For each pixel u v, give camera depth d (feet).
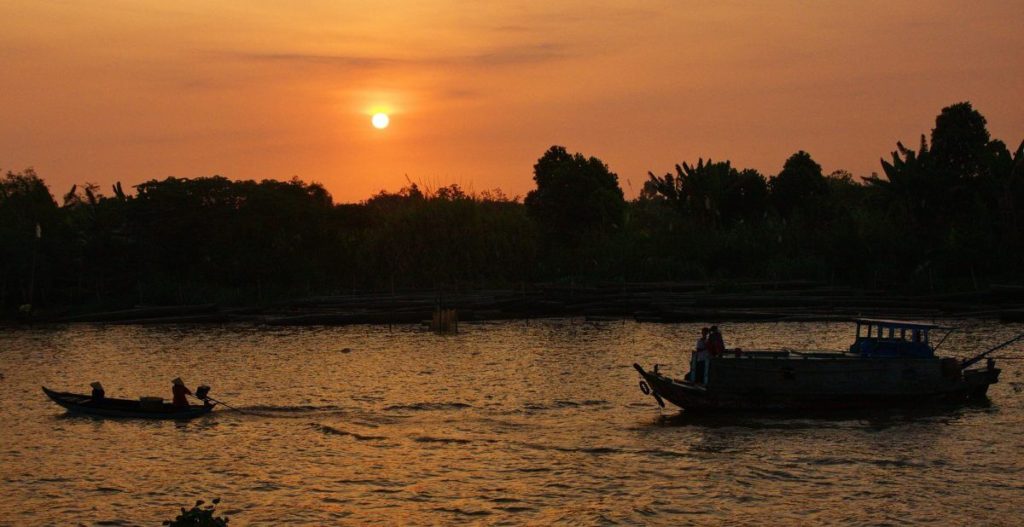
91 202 271.49
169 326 201.57
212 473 74.23
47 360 144.97
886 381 90.33
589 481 70.54
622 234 266.98
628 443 81.20
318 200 286.25
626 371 121.08
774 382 89.51
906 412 90.84
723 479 70.33
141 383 120.26
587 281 249.55
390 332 177.68
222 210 254.27
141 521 63.21
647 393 93.20
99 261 243.81
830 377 89.61
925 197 230.68
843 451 77.30
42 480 72.79
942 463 73.41
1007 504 63.67
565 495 67.41
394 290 248.93
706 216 277.44
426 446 81.46
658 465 74.33
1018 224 219.41
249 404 102.12
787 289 221.05
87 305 232.53
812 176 286.05
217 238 249.55
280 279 254.47
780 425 86.74
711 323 179.83
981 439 80.38
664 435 83.87
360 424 90.43
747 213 286.46
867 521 61.05
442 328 171.53
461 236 258.37
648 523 61.52
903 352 94.22
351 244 265.54
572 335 165.99
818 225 268.21
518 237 266.16
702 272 245.86
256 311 220.02
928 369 91.40
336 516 63.93
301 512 64.75
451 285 255.29
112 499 67.92
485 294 232.94
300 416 94.68
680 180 285.23
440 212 261.24
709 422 88.63
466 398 103.60
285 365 133.59
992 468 71.87
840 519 61.57
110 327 200.85
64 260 241.76
